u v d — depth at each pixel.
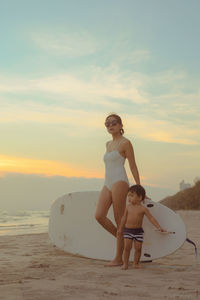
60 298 2.70
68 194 5.63
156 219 4.82
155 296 2.77
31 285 3.18
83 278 3.55
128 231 4.33
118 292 2.90
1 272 3.94
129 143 4.81
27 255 5.64
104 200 4.77
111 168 4.80
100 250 5.22
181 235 4.71
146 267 4.36
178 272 3.98
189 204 24.62
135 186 4.45
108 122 4.91
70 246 5.43
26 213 39.12
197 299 2.67
